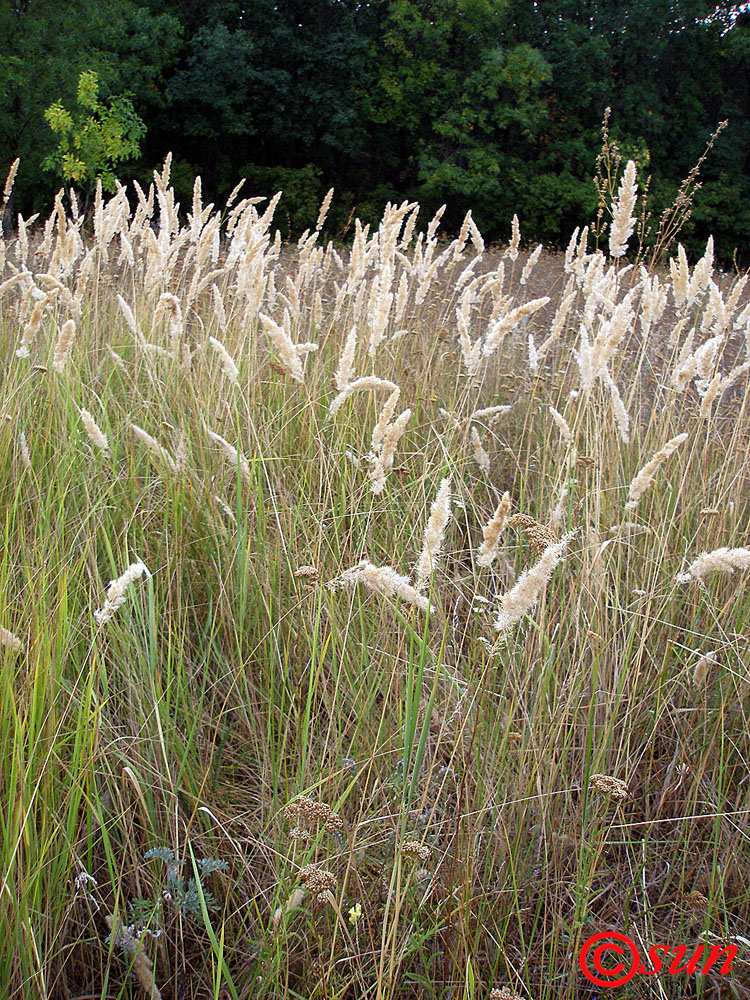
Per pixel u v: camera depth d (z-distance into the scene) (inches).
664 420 162.6
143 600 114.4
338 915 76.7
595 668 101.5
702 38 1250.0
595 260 188.7
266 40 1046.4
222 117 1032.8
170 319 166.7
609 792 86.2
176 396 162.7
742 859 101.0
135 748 98.0
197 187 223.8
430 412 178.7
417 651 113.9
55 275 185.3
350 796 100.0
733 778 113.1
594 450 133.9
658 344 218.8
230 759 108.5
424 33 1088.2
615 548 129.2
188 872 90.0
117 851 92.7
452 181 1024.9
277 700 114.8
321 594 102.9
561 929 90.4
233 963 85.9
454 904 88.2
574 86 1124.5
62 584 93.7
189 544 129.6
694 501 150.0
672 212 205.0
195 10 1138.0
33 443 142.6
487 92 1037.2
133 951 80.7
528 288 346.3
